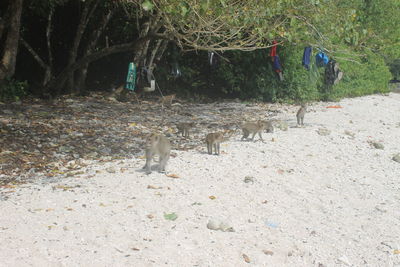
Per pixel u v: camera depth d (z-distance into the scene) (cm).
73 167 898
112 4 1855
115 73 2139
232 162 930
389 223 688
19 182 802
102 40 2094
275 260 562
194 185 784
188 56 2119
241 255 562
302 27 1292
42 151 1005
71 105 1584
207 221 649
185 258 543
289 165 941
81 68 1867
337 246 608
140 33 1873
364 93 2420
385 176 918
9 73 1471
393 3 2341
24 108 1468
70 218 632
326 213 719
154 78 1878
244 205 718
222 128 1334
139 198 711
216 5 1058
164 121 1417
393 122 1591
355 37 1215
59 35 2092
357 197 796
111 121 1351
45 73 1822
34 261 512
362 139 1227
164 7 1062
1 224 605
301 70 1978
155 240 579
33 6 1767
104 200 703
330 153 1059
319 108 1836
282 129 1282
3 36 1800
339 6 1502
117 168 884
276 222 667
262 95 1994
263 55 1980
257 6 1061
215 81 2120
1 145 1012
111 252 543
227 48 1153
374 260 577
